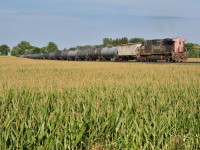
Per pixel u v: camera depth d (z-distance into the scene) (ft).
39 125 26.03
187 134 27.12
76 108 32.40
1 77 69.10
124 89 47.01
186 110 32.27
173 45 194.08
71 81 55.62
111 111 28.63
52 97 38.50
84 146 25.41
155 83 55.77
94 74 87.20
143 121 29.12
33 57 459.32
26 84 49.98
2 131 24.09
